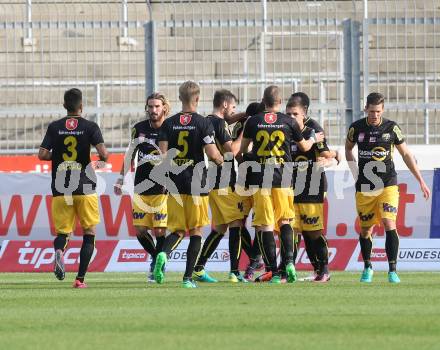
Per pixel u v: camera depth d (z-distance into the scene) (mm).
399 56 56406
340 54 55938
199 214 33875
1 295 31156
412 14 59094
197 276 38031
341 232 48969
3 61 57875
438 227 49094
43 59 57969
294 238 38062
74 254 49219
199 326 22281
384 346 19078
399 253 49000
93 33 58344
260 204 35625
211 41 57500
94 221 34812
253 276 40531
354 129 36812
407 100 56375
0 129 56531
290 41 56438
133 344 19438
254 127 35438
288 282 36781
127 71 58375
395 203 36719
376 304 27234
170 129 33375
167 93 57281
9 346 19250
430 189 49062
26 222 49344
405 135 57000
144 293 31562
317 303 27562
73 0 59750
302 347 18953
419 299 28828
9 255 49125
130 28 58156
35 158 55969
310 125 37438
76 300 29016
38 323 23047
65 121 34312
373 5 63719
